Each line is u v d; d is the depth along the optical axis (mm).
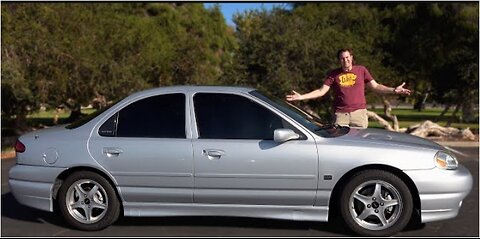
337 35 16859
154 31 21812
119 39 17422
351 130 6219
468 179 5582
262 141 5629
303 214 5629
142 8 27578
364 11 20328
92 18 17125
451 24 18344
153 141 5773
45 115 34219
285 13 18594
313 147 5539
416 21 19156
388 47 19734
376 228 5523
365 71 7078
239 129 5730
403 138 5941
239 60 16703
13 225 6191
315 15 20344
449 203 5473
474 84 17938
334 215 6113
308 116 6195
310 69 15750
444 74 19094
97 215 5922
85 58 15578
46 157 5926
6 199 7629
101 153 5812
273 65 15750
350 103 6965
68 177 5891
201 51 20000
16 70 14289
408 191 5445
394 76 17625
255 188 5602
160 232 5840
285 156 5535
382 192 5512
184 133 5781
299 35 16219
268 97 6098
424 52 19078
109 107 6078
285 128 5676
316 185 5523
